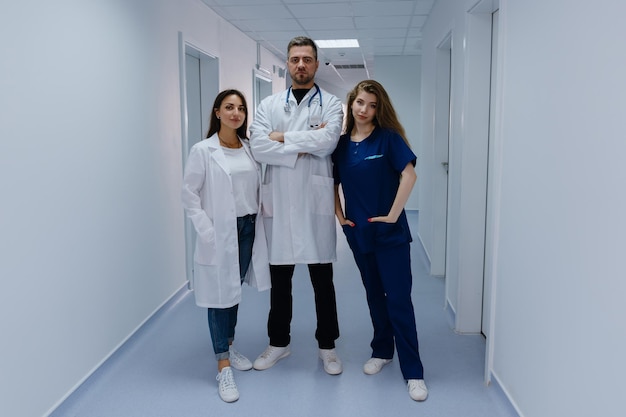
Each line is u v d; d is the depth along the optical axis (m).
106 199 2.58
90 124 2.41
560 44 1.61
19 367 1.88
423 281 4.26
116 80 2.71
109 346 2.61
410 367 2.33
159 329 3.13
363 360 2.68
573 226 1.52
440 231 4.37
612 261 1.30
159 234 3.35
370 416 2.14
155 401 2.27
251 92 6.40
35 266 1.97
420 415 2.15
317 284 2.54
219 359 2.43
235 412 2.18
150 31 3.21
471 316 3.04
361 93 2.23
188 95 4.55
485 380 2.42
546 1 1.72
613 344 1.29
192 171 2.29
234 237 2.35
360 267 2.46
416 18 5.14
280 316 2.60
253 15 4.97
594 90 1.39
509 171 2.13
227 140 2.42
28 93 1.92
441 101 4.27
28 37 1.92
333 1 4.48
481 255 2.97
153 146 3.25
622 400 1.25
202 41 4.40
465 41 2.85
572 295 1.52
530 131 1.87
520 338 1.99
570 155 1.54
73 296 2.25
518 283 2.02
